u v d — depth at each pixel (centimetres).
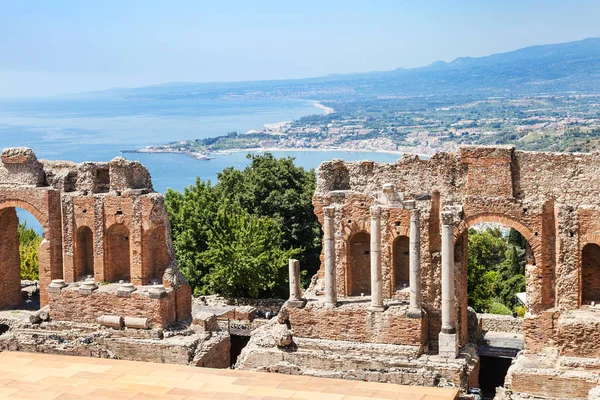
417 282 4944
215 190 8831
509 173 4894
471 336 5425
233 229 7538
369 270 5359
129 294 5456
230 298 7100
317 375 4797
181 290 5644
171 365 2670
